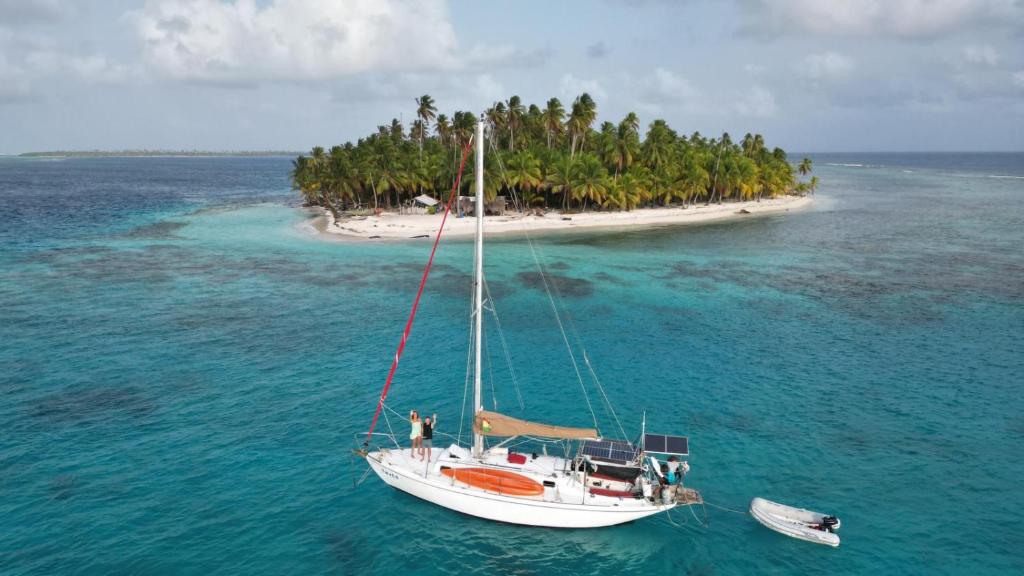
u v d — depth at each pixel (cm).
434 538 2162
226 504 2327
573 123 11575
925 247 8319
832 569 2017
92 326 4472
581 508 2128
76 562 1975
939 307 5197
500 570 2006
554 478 2244
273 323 4641
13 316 4691
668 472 2239
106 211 12406
